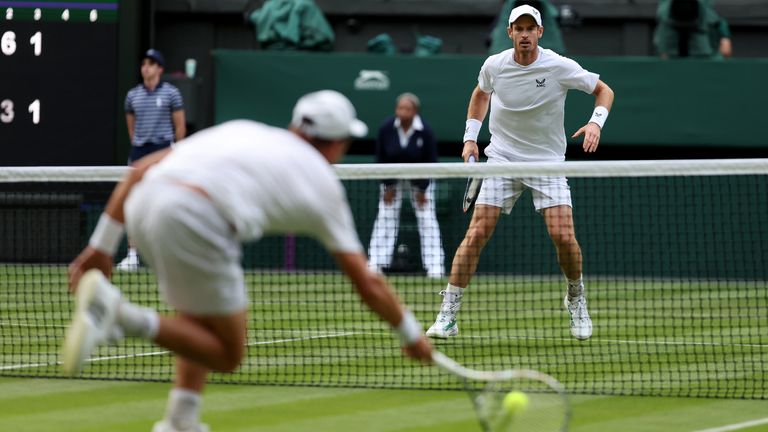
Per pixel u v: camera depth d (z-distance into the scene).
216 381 12.02
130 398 11.02
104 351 13.97
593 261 25.64
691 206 25.38
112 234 8.42
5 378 12.14
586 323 14.85
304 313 18.61
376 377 12.33
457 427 9.82
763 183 25.14
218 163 7.71
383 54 27.39
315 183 7.72
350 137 8.20
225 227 7.72
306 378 12.27
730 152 26.98
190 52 31.02
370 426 9.84
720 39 28.28
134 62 27.25
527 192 25.94
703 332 16.61
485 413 8.65
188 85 28.11
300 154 7.79
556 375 12.55
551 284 22.53
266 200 7.67
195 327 7.89
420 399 11.09
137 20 27.59
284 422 9.98
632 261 23.28
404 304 20.27
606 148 27.17
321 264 26.92
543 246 26.05
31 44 27.23
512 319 18.00
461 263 14.64
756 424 9.99
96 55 27.23
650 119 26.38
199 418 10.12
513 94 14.69
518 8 14.59
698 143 26.36
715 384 12.06
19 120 27.31
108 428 9.68
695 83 26.23
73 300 19.86
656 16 29.86
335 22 30.95
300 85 27.05
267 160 7.71
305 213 7.70
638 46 30.41
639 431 9.70
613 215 22.73
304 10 28.16
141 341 14.70
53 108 27.30
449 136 26.80
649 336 16.05
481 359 13.62
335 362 13.38
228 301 7.92
